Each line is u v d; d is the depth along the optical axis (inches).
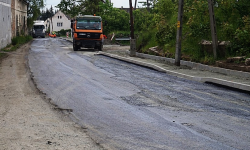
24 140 256.2
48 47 1438.2
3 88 478.3
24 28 2650.1
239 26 823.7
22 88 479.2
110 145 249.8
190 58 848.9
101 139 263.6
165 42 1050.1
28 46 1493.6
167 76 647.1
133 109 367.6
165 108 375.2
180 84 552.1
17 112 344.8
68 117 330.3
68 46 1533.0
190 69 745.0
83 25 1273.4
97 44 1272.1
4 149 235.8
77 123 309.6
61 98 418.6
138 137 270.7
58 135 270.8
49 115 335.9
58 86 501.4
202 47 855.1
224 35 845.8
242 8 848.9
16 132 276.4
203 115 348.5
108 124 307.9
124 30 2004.2
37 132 277.6
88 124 307.0
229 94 474.3
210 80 573.6
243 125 314.2
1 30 1261.1
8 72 639.1
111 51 1251.8
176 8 1161.4
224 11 923.4
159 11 1262.3
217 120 330.0
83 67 739.4
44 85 507.5
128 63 864.3
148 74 665.6
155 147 247.4
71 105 382.3
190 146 251.6
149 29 1278.3
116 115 341.1
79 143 252.2
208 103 408.5
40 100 403.9
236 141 266.2
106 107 375.2
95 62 851.4
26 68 701.9
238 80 577.3
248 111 372.8
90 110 360.8
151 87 511.8
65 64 787.4
